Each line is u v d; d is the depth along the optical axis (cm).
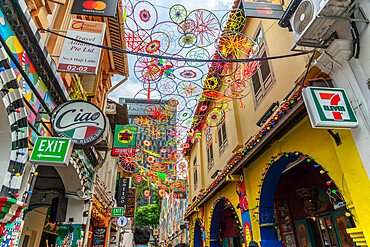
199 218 1208
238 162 646
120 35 841
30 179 421
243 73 603
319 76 377
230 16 544
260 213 577
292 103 407
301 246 664
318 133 401
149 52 450
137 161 1092
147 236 303
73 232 774
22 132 371
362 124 303
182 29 419
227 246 1181
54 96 522
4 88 329
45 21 489
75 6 446
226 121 947
